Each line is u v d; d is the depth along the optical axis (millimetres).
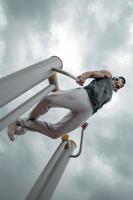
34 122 4227
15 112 3396
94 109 4324
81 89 4281
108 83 4457
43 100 4184
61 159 4453
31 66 3781
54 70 4191
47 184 4090
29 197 3938
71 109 4191
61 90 4457
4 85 3186
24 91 3535
